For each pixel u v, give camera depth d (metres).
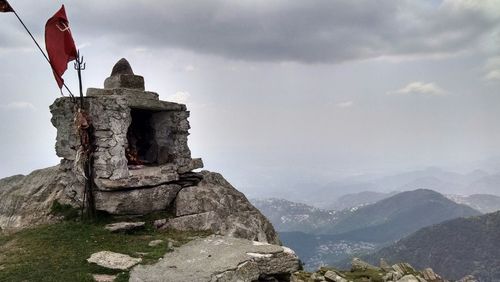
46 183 17.28
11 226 15.82
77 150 15.50
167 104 17.25
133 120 18.89
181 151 17.34
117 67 17.36
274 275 12.18
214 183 17.97
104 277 10.56
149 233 14.58
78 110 14.67
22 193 17.14
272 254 12.30
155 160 18.28
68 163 16.48
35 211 16.19
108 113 14.98
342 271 12.87
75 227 14.25
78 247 12.56
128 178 15.09
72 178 16.22
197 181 17.66
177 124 17.53
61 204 16.23
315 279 11.71
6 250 12.62
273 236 16.70
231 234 14.97
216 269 10.99
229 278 10.89
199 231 14.91
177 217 15.55
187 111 17.92
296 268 12.53
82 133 14.77
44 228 14.49
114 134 14.98
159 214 15.91
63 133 16.52
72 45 14.61
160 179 16.09
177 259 11.76
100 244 12.92
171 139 17.59
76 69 14.79
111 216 15.16
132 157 17.00
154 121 18.39
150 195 15.75
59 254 12.02
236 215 16.12
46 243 12.92
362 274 12.37
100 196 14.96
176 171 16.89
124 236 13.79
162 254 12.14
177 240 13.69
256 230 15.81
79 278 10.32
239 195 17.86
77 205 15.89
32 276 10.43
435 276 12.90
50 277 10.34
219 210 15.80
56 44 14.34
